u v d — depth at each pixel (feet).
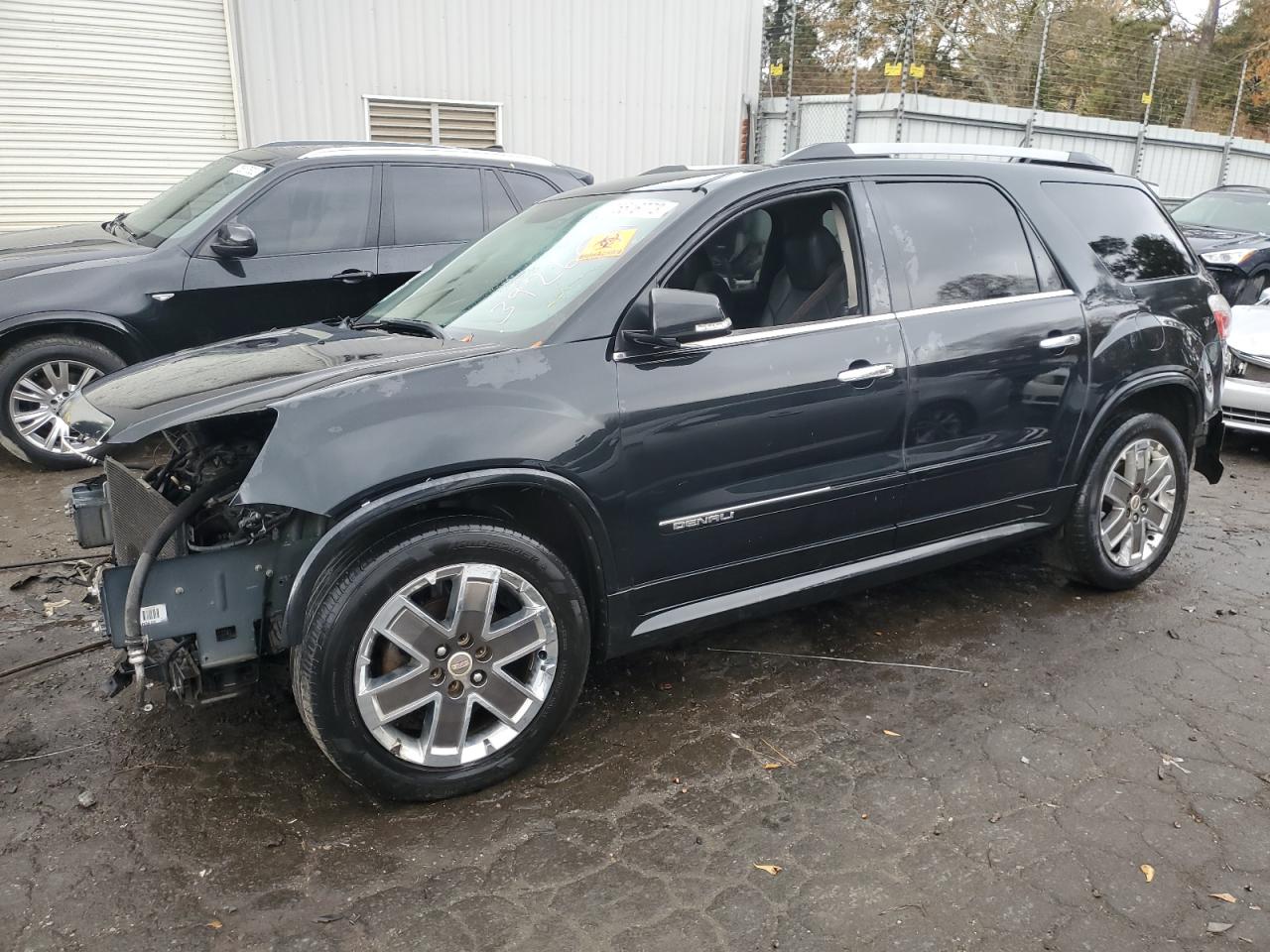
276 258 20.03
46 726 10.37
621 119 42.52
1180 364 13.61
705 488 10.02
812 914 7.71
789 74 48.14
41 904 7.74
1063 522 13.42
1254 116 65.51
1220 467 15.08
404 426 8.47
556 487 9.04
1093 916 7.68
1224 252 36.17
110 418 8.98
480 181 22.36
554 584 9.23
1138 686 11.43
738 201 10.64
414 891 7.96
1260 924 7.60
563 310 9.74
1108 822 8.88
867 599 13.85
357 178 21.01
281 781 9.45
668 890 7.99
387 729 8.75
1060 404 12.55
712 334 9.51
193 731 10.32
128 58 32.63
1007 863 8.32
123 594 8.70
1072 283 12.78
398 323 11.39
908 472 11.43
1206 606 13.82
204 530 9.16
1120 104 58.54
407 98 37.42
